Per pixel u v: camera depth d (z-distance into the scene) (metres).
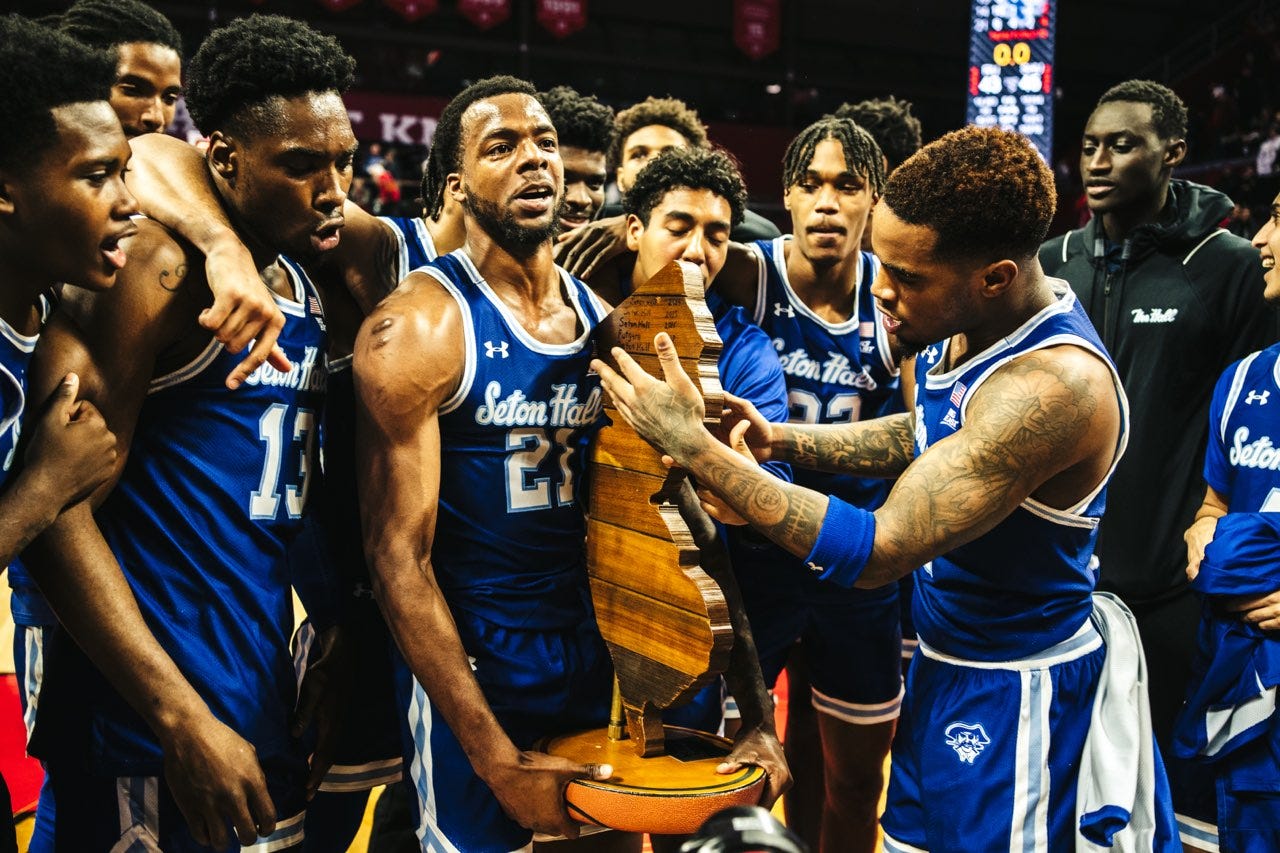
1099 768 1.75
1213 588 1.96
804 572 2.42
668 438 1.61
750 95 14.45
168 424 1.63
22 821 2.80
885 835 1.97
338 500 2.02
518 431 1.76
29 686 2.46
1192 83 13.89
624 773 1.62
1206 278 2.63
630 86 13.93
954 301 1.69
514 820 1.69
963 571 1.81
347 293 2.09
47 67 1.32
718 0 14.12
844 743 2.56
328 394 2.05
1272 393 2.05
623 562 1.71
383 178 9.09
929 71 14.90
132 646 1.47
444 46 12.26
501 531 1.77
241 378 1.48
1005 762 1.79
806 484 2.49
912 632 2.78
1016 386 1.65
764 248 2.55
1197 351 2.62
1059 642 1.81
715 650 1.53
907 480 1.66
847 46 14.62
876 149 2.47
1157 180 2.72
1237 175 10.60
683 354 1.60
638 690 1.70
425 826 1.76
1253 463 2.07
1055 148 15.26
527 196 1.73
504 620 1.77
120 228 1.40
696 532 1.81
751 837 0.74
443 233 2.24
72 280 1.40
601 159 3.32
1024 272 1.70
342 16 11.96
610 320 1.77
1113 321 2.74
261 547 1.71
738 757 1.66
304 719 1.85
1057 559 1.77
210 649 1.63
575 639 1.87
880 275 1.76
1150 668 2.63
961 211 1.61
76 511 1.46
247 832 1.51
